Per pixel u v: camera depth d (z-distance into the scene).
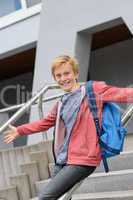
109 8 8.47
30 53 11.09
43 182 5.93
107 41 10.57
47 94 8.52
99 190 5.41
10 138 4.11
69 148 3.81
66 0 8.99
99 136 3.77
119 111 3.96
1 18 10.83
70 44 8.95
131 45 10.74
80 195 5.35
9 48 10.71
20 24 10.45
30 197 5.97
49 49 9.27
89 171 3.79
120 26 9.01
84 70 9.09
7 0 10.70
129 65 10.83
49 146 6.39
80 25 8.84
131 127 9.73
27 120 10.99
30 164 6.11
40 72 9.38
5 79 13.74
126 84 10.87
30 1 10.27
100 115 3.82
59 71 3.95
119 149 3.76
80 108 3.84
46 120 4.07
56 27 9.16
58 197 3.78
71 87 3.97
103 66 11.31
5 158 6.39
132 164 5.61
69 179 3.74
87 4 8.73
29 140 9.02
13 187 5.88
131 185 5.24
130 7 8.20
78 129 3.82
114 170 5.71
